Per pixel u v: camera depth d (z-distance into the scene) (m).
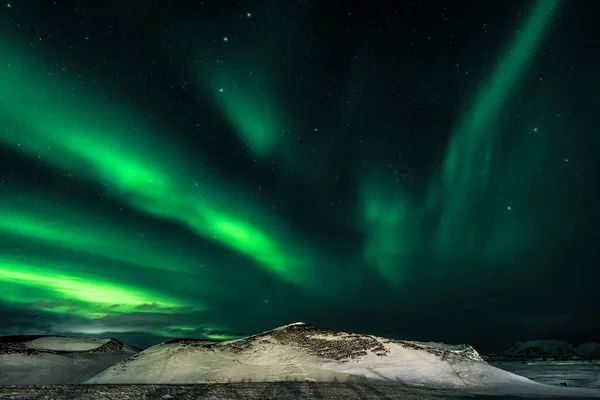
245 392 23.47
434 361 37.97
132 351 59.72
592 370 66.00
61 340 60.88
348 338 42.09
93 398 18.91
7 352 46.25
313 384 28.69
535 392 31.08
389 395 25.19
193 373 33.69
